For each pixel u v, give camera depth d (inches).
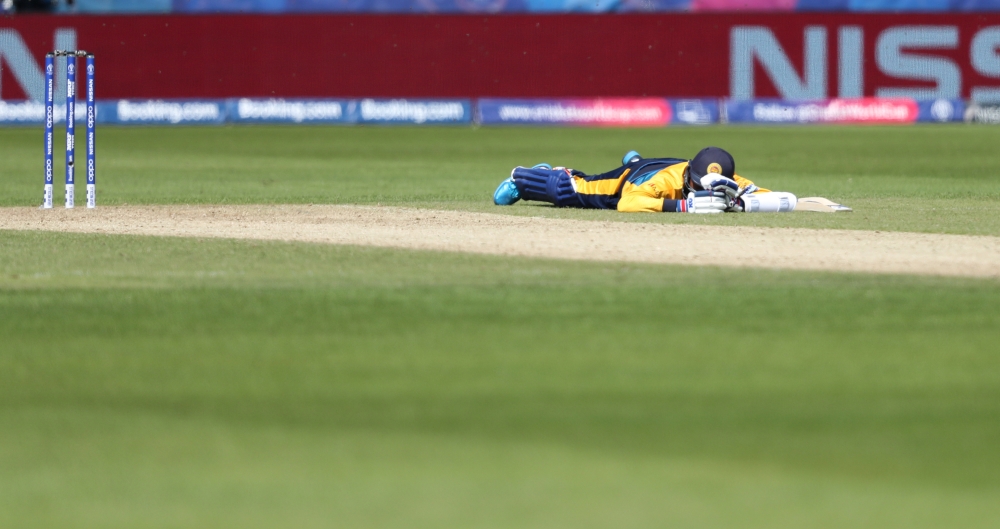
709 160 1889.8
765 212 1903.3
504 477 687.7
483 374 920.9
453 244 1569.9
